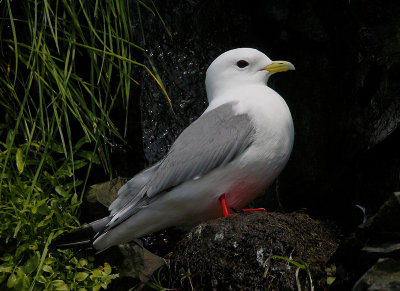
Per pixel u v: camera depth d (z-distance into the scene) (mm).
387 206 4609
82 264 6121
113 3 6531
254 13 7891
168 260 6074
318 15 7484
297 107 7512
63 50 7090
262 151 5723
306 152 7391
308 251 5406
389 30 6875
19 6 7129
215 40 7738
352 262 4938
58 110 7230
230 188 5816
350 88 7129
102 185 6926
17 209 5938
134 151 7160
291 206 7441
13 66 7219
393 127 6602
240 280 5160
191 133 5875
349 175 7188
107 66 7199
